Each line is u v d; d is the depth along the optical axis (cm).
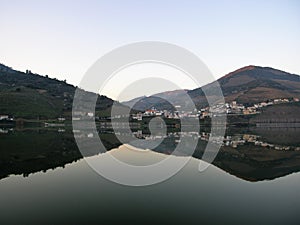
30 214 1227
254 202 1377
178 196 1437
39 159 2741
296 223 1123
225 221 1149
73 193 1497
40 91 15738
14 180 1850
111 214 1200
